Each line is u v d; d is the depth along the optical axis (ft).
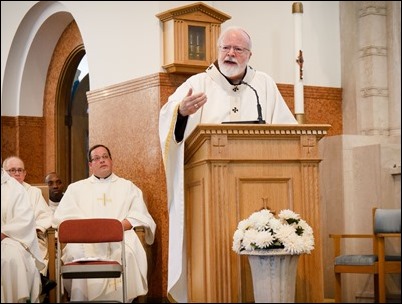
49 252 19.27
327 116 28.35
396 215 19.54
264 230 12.84
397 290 22.63
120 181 22.40
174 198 14.61
